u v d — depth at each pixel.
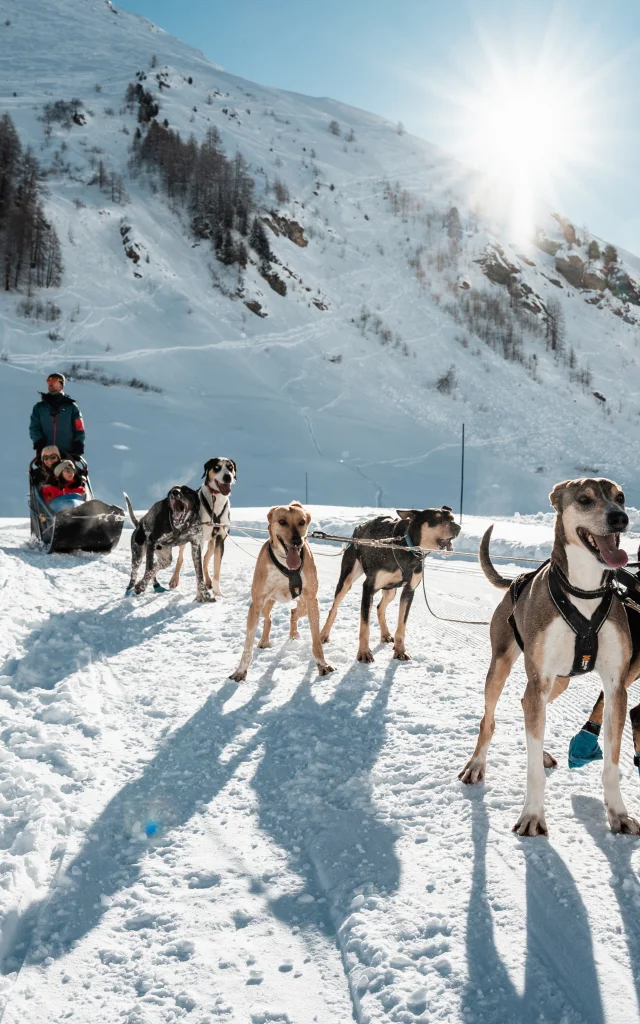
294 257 84.88
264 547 6.26
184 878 3.48
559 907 3.16
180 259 75.50
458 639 7.31
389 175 117.25
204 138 104.81
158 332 63.28
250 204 86.62
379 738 5.00
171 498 8.58
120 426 44.25
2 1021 2.62
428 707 5.51
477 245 97.81
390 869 3.50
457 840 3.71
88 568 10.40
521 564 10.85
